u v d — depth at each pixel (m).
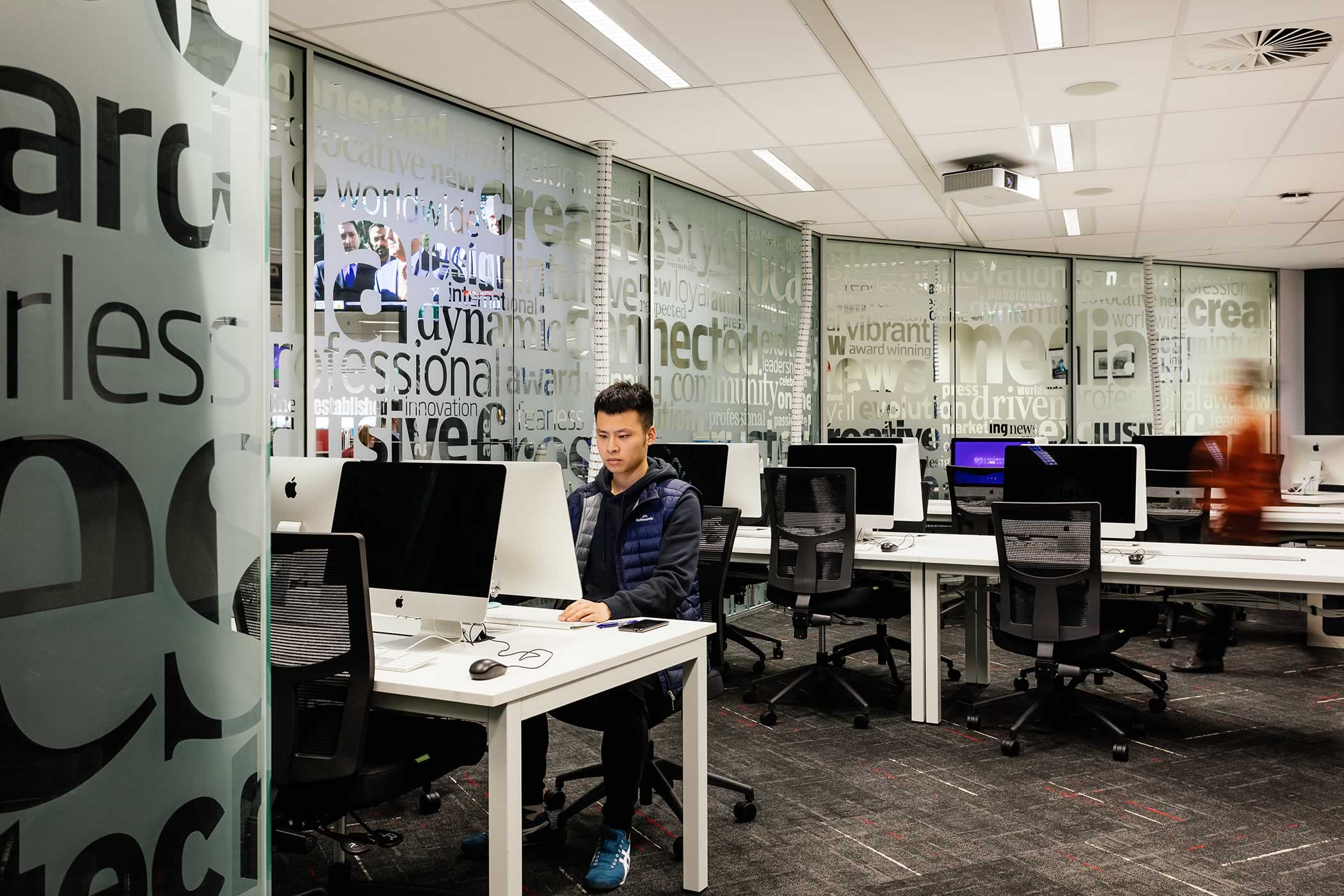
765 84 4.73
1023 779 3.47
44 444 0.89
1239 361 10.03
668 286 6.59
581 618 2.56
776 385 7.88
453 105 4.95
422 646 2.38
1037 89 4.80
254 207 1.12
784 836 2.94
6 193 0.86
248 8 1.11
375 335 4.49
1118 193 6.96
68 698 0.91
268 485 1.13
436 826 3.03
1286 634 6.22
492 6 3.83
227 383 1.08
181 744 1.02
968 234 8.41
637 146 5.78
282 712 2.07
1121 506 4.33
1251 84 4.73
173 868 1.01
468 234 5.02
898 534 5.24
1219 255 9.41
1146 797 3.27
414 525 2.43
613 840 2.62
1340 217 7.73
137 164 0.98
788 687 4.36
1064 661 3.75
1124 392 9.56
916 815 3.11
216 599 1.06
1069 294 9.41
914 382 8.84
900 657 5.58
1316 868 2.69
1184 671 5.18
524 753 2.77
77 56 0.92
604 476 2.87
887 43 4.22
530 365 5.42
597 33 4.09
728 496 5.09
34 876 0.88
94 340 0.94
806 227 8.02
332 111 4.30
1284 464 7.37
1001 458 6.34
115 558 0.95
